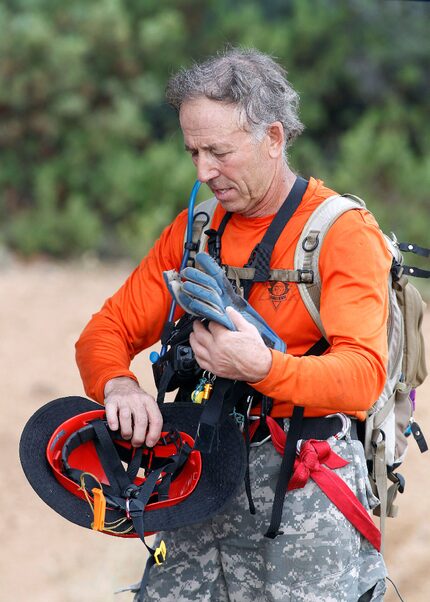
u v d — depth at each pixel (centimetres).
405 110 3512
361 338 705
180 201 3209
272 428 747
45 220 3080
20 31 3145
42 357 2158
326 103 3606
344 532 744
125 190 3203
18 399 1895
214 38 3494
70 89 3203
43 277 2847
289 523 742
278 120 737
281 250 749
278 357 684
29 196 3259
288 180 768
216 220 798
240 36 3491
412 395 870
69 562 1323
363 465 764
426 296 2733
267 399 749
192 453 751
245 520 768
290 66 3506
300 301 742
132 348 831
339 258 724
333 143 3578
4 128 3209
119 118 3253
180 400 809
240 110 711
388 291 778
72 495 720
